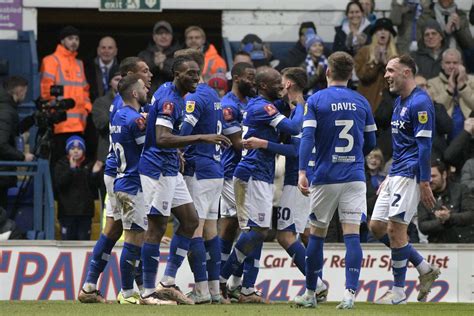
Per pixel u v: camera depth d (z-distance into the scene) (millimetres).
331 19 46156
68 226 38250
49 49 50000
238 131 30016
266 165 28922
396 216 28531
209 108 28266
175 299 27984
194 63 26828
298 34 46156
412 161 28172
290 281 33312
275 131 28969
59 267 32906
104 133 38938
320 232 25594
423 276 29891
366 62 41188
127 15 48156
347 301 25422
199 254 28469
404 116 28047
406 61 28062
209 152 28828
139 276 29719
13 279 32750
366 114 25500
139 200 27672
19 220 40125
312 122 25062
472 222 35375
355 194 25172
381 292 33562
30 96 44562
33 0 45156
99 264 29031
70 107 38312
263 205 28938
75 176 38094
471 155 38688
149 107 27750
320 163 25203
